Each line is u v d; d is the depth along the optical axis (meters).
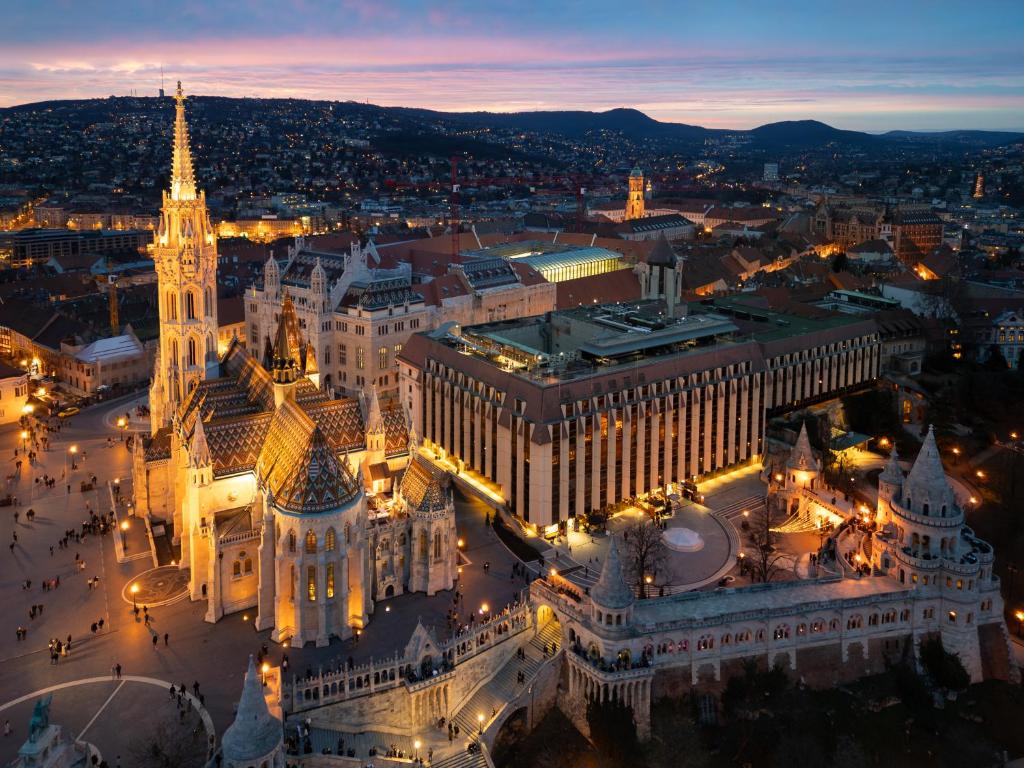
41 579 159.38
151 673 132.88
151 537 173.38
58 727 99.94
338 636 143.00
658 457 198.88
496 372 195.25
